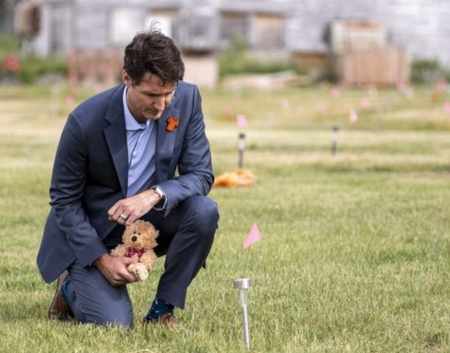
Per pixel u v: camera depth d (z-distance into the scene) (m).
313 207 11.34
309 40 47.34
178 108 6.02
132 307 6.68
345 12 47.62
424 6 48.19
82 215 6.08
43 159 16.91
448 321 6.21
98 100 5.96
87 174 6.09
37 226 10.41
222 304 6.77
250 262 8.32
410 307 6.68
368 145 19.91
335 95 35.19
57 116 28.34
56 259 6.16
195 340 5.77
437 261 8.26
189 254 6.09
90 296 6.02
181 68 5.55
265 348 5.60
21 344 5.75
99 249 6.00
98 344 5.67
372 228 9.84
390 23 48.16
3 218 10.86
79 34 45.12
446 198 11.96
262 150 18.89
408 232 9.58
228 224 10.25
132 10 45.28
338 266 8.08
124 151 5.97
